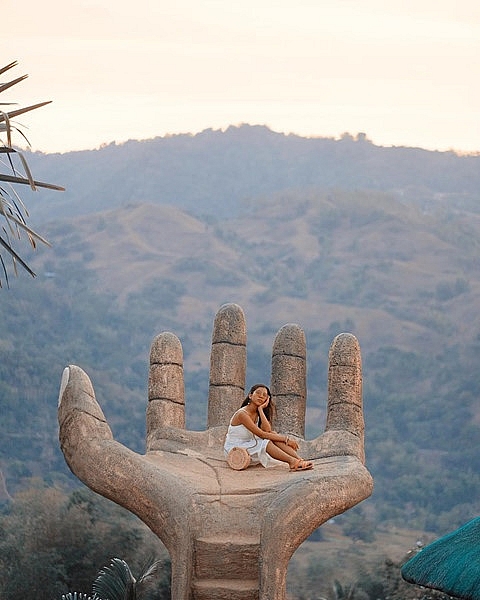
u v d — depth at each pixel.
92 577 45.28
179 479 14.02
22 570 44.06
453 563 11.89
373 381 199.75
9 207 13.30
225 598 13.07
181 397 16.58
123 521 48.44
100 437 14.03
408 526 129.88
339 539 109.56
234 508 13.62
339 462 14.99
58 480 112.50
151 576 26.62
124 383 170.38
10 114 13.29
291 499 13.21
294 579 77.88
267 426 15.12
